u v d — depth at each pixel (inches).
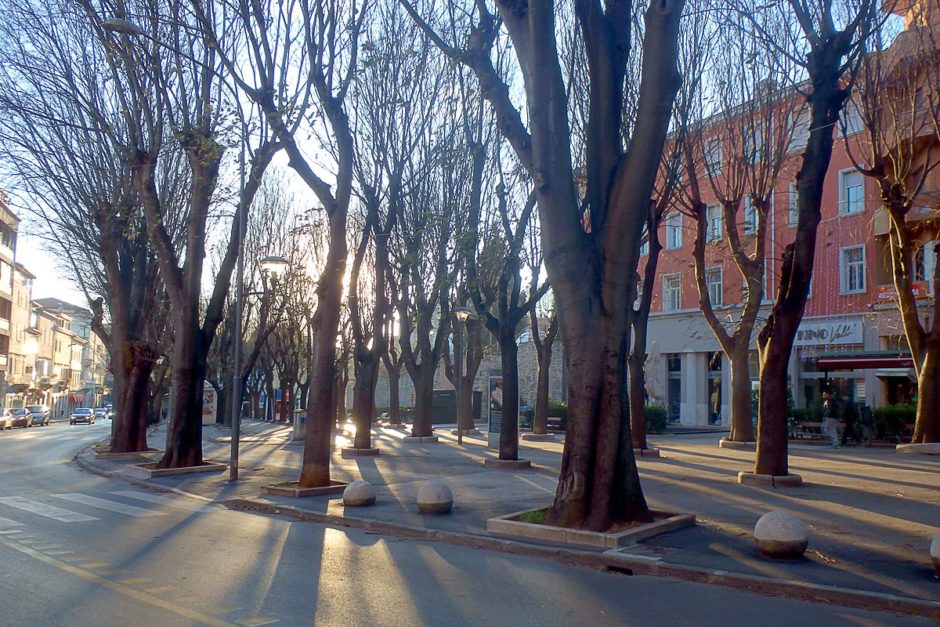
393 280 1139.3
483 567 362.0
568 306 431.5
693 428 1482.5
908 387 1246.9
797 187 602.9
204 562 366.3
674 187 863.1
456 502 546.9
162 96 754.2
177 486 678.5
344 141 638.5
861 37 568.4
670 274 1603.1
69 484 717.9
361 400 959.0
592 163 450.0
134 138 756.0
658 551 374.6
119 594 301.0
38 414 2485.2
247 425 1909.4
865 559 353.7
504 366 804.0
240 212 735.1
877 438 1049.5
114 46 623.2
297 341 1733.5
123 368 1020.5
